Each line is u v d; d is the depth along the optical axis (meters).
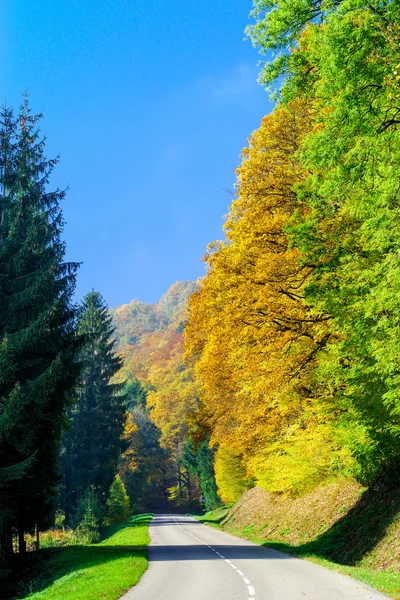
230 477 55.50
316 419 23.42
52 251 27.62
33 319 24.33
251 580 15.20
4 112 27.75
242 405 27.67
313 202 16.92
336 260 17.08
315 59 13.70
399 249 12.10
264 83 15.47
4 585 21.25
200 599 12.34
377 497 21.02
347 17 11.81
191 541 33.41
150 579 16.31
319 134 12.92
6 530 23.83
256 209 21.38
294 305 20.78
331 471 24.89
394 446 17.83
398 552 15.68
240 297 20.92
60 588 14.60
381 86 12.01
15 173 27.17
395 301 12.00
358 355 16.41
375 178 12.64
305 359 21.59
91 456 61.00
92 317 68.00
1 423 21.52
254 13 15.32
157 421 132.88
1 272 25.36
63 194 29.11
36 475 25.53
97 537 46.25
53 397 26.05
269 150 21.55
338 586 13.28
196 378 34.16
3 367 22.39
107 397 65.25
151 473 127.62
